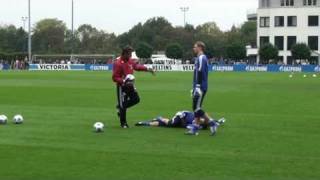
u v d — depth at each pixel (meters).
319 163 13.26
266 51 131.88
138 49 142.38
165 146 15.52
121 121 19.56
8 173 12.00
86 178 11.65
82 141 16.27
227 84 55.03
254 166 12.90
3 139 16.47
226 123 21.06
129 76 19.31
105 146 15.43
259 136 17.61
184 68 111.00
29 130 18.52
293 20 145.88
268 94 39.94
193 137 17.23
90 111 25.69
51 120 21.66
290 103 31.88
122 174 12.01
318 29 144.25
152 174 12.03
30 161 13.24
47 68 116.38
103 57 155.00
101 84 52.69
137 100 19.59
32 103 30.42
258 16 149.62
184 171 12.34
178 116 19.48
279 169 12.59
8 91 41.12
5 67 121.44
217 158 13.80
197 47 18.28
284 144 16.02
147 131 18.56
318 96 38.00
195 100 18.27
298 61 131.75
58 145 15.49
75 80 62.09
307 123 21.23
